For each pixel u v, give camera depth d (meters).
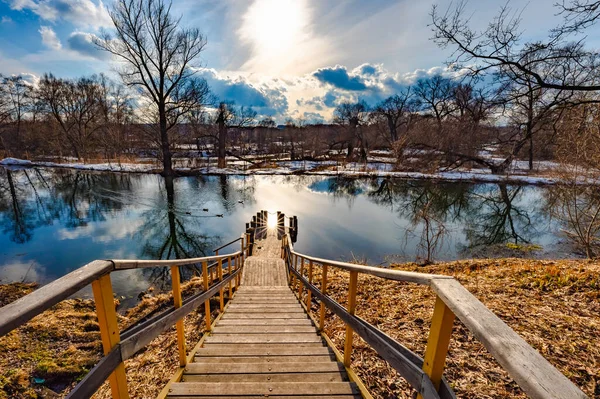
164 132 24.16
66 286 0.96
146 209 16.66
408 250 10.97
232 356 2.60
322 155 45.50
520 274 4.83
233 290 6.30
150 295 7.23
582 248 9.70
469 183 23.66
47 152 39.44
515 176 24.11
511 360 0.67
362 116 44.69
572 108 6.35
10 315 0.75
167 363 3.18
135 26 20.92
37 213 15.55
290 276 7.18
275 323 3.69
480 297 3.88
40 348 4.14
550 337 2.79
